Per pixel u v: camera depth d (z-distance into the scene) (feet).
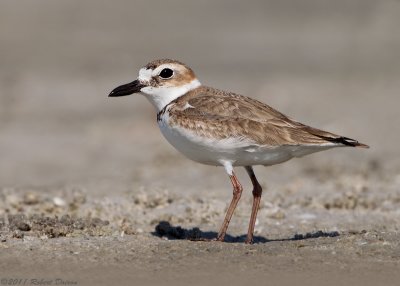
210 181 50.01
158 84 34.09
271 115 32.04
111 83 87.20
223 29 120.26
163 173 53.21
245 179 50.47
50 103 79.77
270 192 45.37
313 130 31.53
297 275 26.81
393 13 123.75
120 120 73.46
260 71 93.61
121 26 120.78
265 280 26.32
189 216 39.24
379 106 76.54
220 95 33.22
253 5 136.26
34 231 33.55
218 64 97.09
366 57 102.12
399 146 61.77
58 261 28.84
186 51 104.73
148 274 27.07
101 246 31.12
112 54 102.53
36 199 41.98
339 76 92.02
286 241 32.01
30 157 60.29
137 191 44.75
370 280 26.30
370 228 36.73
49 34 113.80
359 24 120.67
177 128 32.30
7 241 31.81
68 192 45.68
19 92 83.46
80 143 65.36
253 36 115.75
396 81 88.63
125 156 60.29
